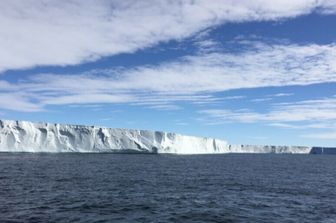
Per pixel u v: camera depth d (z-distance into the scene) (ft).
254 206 86.33
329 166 267.59
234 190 113.39
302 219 74.54
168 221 70.08
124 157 310.04
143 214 75.31
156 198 94.73
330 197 103.50
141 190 108.88
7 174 144.05
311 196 104.42
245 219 73.10
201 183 130.82
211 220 71.56
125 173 162.81
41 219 68.69
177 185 123.34
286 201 94.43
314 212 81.10
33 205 81.05
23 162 212.84
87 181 127.75
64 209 77.77
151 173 166.81
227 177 156.35
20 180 125.70
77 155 315.99
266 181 142.92
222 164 258.98
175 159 309.63
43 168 176.96
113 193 101.45
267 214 78.02
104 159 270.05
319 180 153.69
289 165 271.69
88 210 77.46
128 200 90.58
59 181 125.70
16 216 70.28
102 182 126.00
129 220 69.97
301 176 171.63
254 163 289.74
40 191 101.81
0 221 66.44
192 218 72.95
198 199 94.48
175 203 87.97
